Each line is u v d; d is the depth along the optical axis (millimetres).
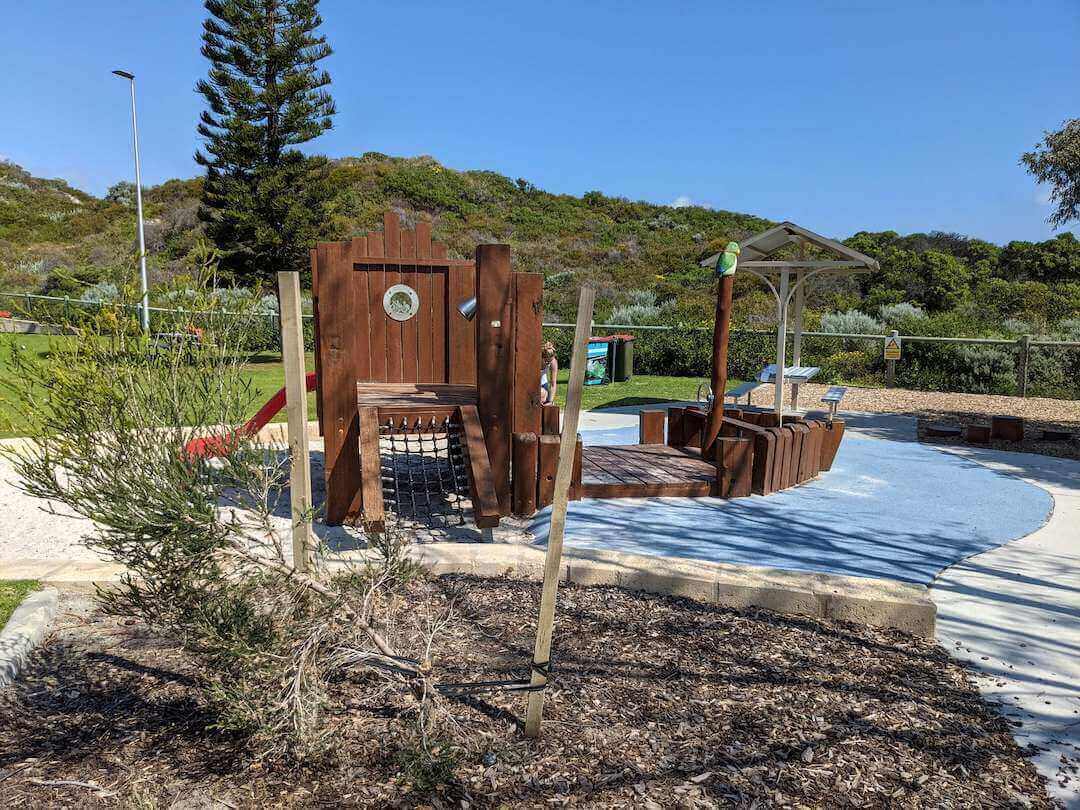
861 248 36562
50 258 37344
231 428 2484
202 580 2551
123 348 2375
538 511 5738
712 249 42469
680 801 2250
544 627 2488
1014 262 34344
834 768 2428
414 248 6422
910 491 6824
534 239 46625
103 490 2203
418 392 5953
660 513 5742
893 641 3461
